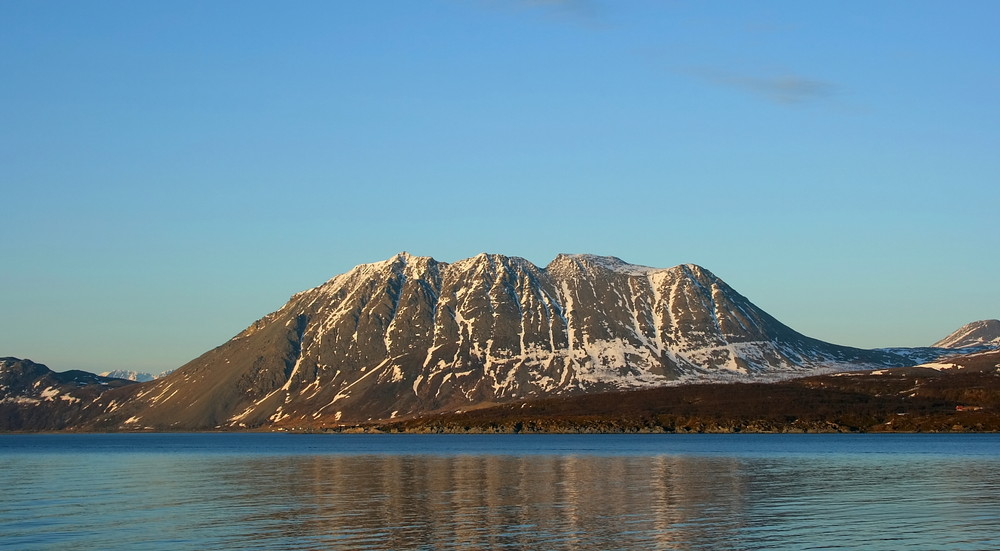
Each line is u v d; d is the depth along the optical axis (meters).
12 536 79.56
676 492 111.62
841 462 168.88
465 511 93.81
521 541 75.12
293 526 83.88
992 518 86.06
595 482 127.38
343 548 72.44
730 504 98.38
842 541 74.12
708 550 70.75
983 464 160.00
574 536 77.31
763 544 73.06
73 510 97.81
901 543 73.12
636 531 79.69
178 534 79.88
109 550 72.44
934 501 100.00
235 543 75.19
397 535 78.31
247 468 172.12
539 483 126.56
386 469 163.00
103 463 199.75
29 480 143.62
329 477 143.38
